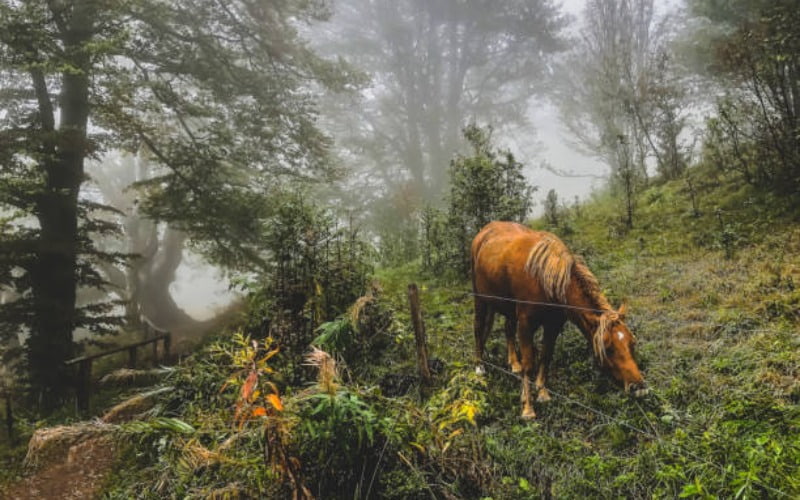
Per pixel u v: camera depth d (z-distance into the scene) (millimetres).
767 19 7594
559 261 4023
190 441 2943
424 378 4723
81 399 7793
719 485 2844
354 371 4977
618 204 10383
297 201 6004
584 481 3211
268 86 12898
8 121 9453
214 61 12477
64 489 5117
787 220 6777
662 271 6574
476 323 5074
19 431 7543
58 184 10055
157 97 11547
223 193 11531
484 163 7922
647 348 4773
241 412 2889
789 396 3643
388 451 3189
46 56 9008
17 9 8539
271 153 12836
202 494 2928
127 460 5312
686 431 3438
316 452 3068
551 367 4871
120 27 10648
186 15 11641
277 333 5262
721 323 4902
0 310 9523
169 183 11992
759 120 8094
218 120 12586
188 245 12562
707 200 8516
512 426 4047
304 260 5727
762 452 2934
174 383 4895
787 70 8031
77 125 10570
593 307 3904
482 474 3227
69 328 9883
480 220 7859
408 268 9562
